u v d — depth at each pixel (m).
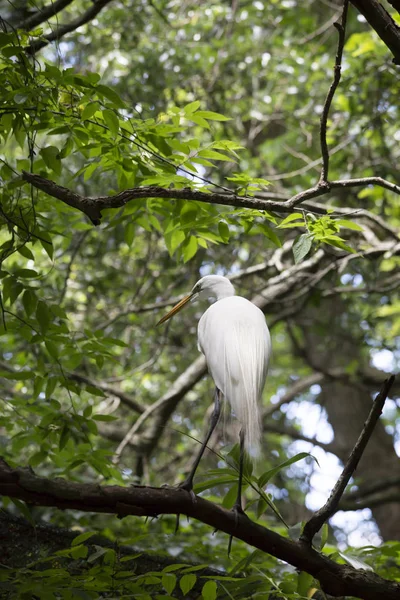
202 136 11.62
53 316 5.78
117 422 12.61
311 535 4.07
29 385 9.27
